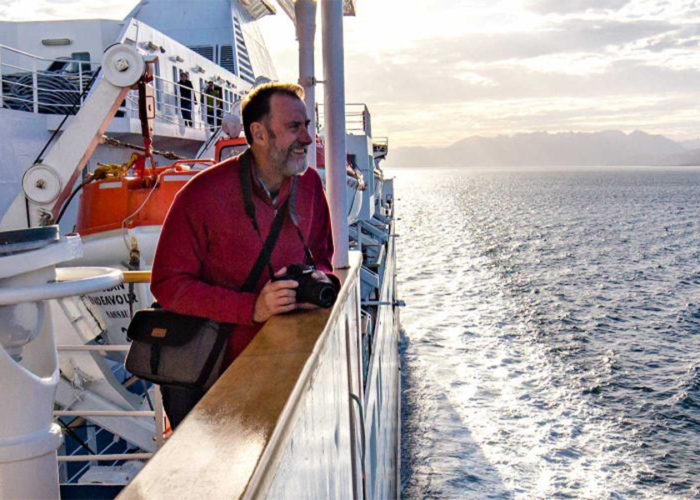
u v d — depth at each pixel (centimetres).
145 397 702
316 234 296
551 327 4047
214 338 253
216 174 257
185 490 101
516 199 19800
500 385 2889
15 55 1591
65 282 204
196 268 256
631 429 2458
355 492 314
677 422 2541
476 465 2095
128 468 593
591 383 2970
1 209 1074
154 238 833
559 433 2383
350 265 384
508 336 3794
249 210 256
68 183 751
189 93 1731
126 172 880
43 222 750
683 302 4856
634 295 5119
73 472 742
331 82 416
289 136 253
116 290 812
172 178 848
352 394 316
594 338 3819
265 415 134
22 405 197
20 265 195
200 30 2264
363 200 1705
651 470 2144
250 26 2538
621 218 12631
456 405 2608
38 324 212
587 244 8488
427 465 2089
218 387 154
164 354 253
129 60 735
